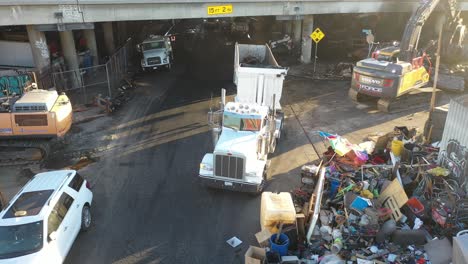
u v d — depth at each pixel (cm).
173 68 2903
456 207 1124
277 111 1798
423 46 3300
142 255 1120
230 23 4000
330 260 1019
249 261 974
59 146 1714
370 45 2730
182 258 1111
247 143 1334
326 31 3684
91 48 2825
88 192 1243
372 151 1580
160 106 2197
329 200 1259
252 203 1355
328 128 1923
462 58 2672
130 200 1371
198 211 1314
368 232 1112
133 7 2344
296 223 1112
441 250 1038
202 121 2000
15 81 2159
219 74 2755
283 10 2741
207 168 1339
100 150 1706
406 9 3044
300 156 1658
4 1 2041
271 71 1689
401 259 1045
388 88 2044
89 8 2233
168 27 4238
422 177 1305
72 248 1143
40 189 1110
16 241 977
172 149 1727
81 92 2395
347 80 2642
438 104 2225
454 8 2636
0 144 1650
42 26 2222
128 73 2767
